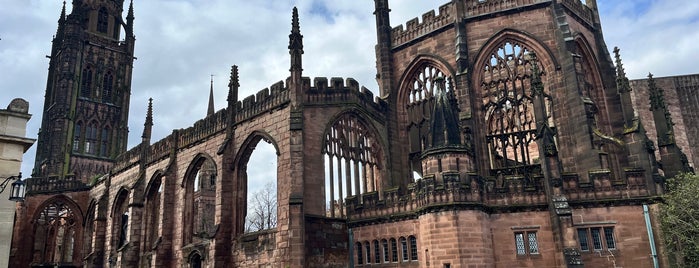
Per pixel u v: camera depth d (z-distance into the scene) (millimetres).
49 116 140250
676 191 42594
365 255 51531
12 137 41219
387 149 62906
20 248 85750
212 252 56531
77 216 92688
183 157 69562
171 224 68062
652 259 43188
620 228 44531
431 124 48844
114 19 155375
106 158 140250
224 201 58969
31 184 89812
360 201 53531
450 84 51969
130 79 152250
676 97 79875
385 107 64750
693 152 77188
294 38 56938
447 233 43938
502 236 45594
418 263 46969
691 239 41219
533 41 58125
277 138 55781
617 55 55031
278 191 53344
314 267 50031
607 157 52781
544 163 46312
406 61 66188
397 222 49500
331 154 56281
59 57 146750
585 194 45969
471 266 42844
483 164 56500
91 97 143375
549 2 58781
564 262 42688
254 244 54469
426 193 46125
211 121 66062
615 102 61062
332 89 57781
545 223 45562
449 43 62688
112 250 81562
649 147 46562
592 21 65688
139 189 75750
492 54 60469
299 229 49594
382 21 68562
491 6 61281
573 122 53500
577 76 54250
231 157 61031
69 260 102625
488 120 67125
